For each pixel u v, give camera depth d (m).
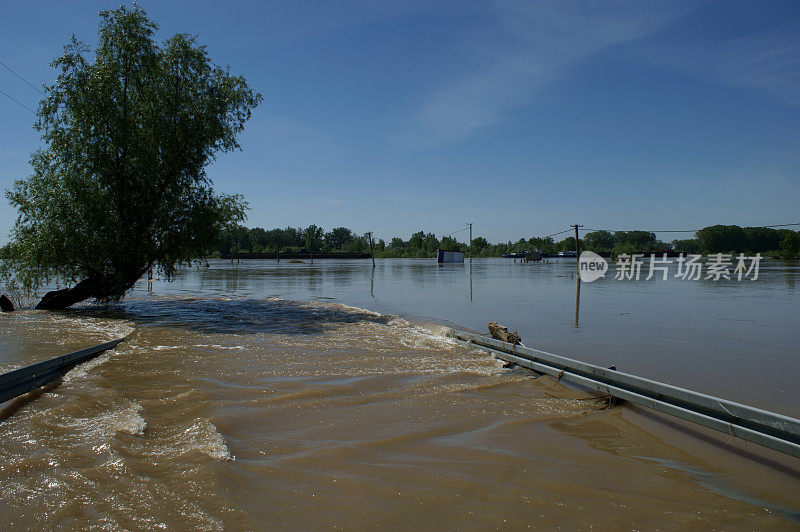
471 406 6.77
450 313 17.19
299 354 10.27
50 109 17.73
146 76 19.00
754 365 9.11
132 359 9.70
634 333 12.66
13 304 19.69
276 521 3.62
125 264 19.33
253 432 5.62
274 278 41.38
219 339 12.16
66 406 6.45
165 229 19.48
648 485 4.39
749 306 18.14
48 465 4.55
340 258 119.38
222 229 21.30
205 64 19.67
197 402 6.71
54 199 17.77
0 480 4.25
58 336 12.69
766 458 5.03
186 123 19.30
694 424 6.05
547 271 50.03
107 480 4.23
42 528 3.49
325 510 3.79
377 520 3.66
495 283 32.72
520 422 6.13
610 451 5.20
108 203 18.38
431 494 4.09
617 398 6.96
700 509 3.94
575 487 4.30
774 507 4.01
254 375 8.41
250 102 20.73
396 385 7.84
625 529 3.61
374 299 22.88
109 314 17.61
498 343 10.13
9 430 5.59
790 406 6.71
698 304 18.92
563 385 7.89
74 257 18.12
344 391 7.43
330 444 5.24
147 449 5.00
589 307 18.44
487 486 4.27
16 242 18.50
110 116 18.05
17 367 9.10
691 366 9.07
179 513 3.70
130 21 18.38
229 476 4.32
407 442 5.36
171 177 19.30
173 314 17.50
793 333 12.50
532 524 3.64
